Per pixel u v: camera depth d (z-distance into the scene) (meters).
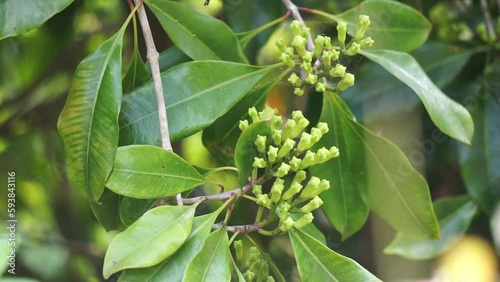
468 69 1.30
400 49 1.17
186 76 1.04
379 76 1.27
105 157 0.97
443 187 1.40
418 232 1.12
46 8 1.01
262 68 1.04
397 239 1.28
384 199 1.11
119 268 0.91
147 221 0.93
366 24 1.04
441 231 1.29
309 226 1.07
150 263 0.92
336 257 0.95
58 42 1.35
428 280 1.35
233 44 1.09
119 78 0.99
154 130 1.02
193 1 1.33
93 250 1.50
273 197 0.95
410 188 1.10
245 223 1.33
